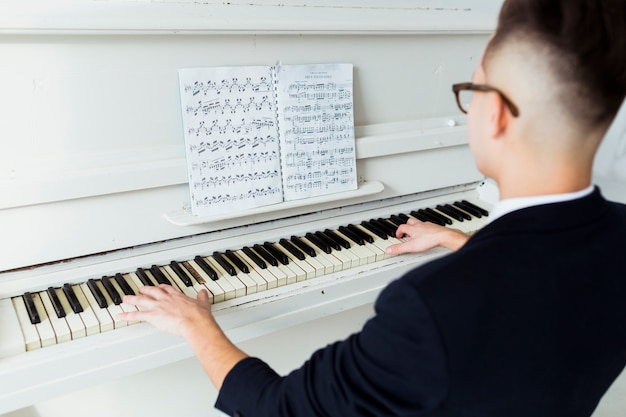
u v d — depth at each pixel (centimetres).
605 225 63
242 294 123
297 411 70
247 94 129
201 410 179
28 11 105
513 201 62
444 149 171
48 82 109
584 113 56
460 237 130
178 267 129
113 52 114
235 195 131
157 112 123
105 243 122
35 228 113
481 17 169
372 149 153
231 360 86
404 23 147
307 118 139
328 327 196
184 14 121
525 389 59
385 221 159
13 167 110
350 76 144
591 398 69
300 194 141
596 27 54
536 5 57
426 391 57
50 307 112
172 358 113
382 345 60
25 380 99
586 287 60
